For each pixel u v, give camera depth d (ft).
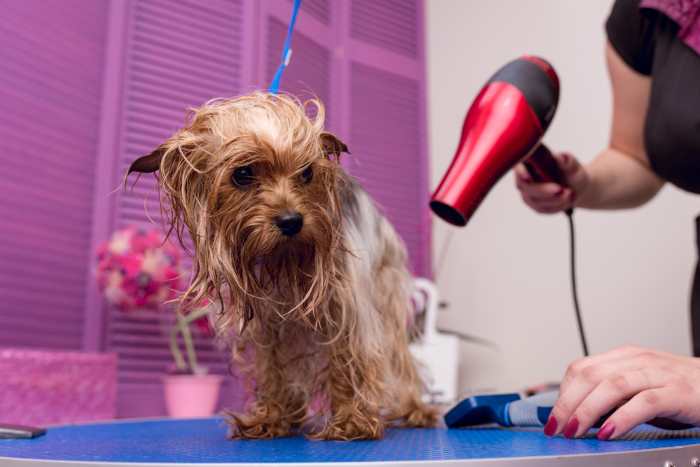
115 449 2.72
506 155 3.57
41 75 7.08
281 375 3.72
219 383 7.24
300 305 3.31
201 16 8.27
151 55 7.97
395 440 3.15
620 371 2.83
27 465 2.21
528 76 3.73
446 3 10.46
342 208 3.70
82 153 7.48
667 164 4.54
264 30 8.56
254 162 3.10
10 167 6.76
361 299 3.56
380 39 10.14
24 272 6.83
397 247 4.46
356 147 9.59
